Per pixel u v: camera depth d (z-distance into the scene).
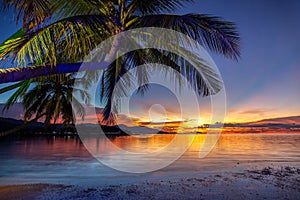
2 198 5.09
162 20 5.13
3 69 3.57
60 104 15.09
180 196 5.23
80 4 5.46
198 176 8.05
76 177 8.17
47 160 14.38
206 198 5.06
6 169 10.57
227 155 18.64
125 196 5.24
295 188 5.94
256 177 7.48
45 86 14.85
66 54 5.20
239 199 4.98
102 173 9.21
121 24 5.78
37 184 6.59
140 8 6.37
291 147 29.70
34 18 3.71
